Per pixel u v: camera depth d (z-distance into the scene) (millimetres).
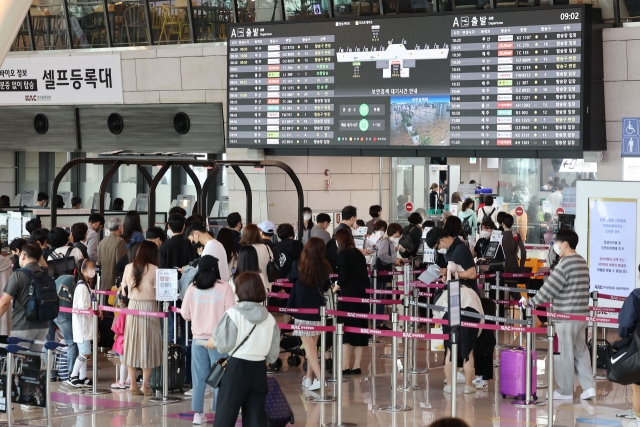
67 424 9508
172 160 14516
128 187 23766
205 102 18500
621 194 12375
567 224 15031
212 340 7738
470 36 14938
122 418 9789
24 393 9117
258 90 16672
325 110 16172
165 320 10695
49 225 17703
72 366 11727
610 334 15320
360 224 16844
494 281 14969
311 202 19359
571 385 10641
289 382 11695
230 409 7516
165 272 10578
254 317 7535
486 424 9461
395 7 15922
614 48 14336
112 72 19344
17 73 20250
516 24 14578
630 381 8852
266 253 11828
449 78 15141
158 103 19000
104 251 13188
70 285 11570
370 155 16062
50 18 19875
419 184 20484
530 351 10398
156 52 18844
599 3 14484
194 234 10617
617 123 14430
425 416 9836
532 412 10016
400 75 15555
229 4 18078
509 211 19672
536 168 19359
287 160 18922
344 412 10039
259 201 18469
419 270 15438
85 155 23953
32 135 20688
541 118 14438
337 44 16016
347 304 12008
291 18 17141
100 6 19344
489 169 19906
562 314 10414
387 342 14906
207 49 18359
